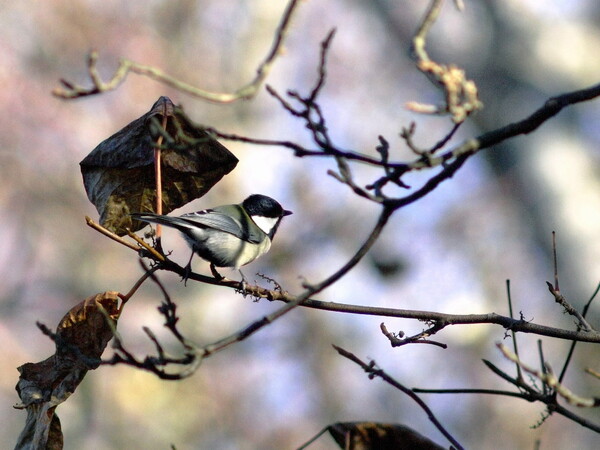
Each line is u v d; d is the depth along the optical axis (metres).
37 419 4.46
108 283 16.84
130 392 15.91
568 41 15.82
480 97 15.51
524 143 14.94
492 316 4.52
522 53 15.54
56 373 4.54
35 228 16.95
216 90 19.25
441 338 17.00
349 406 16.72
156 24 19.05
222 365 16.84
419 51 3.52
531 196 14.72
